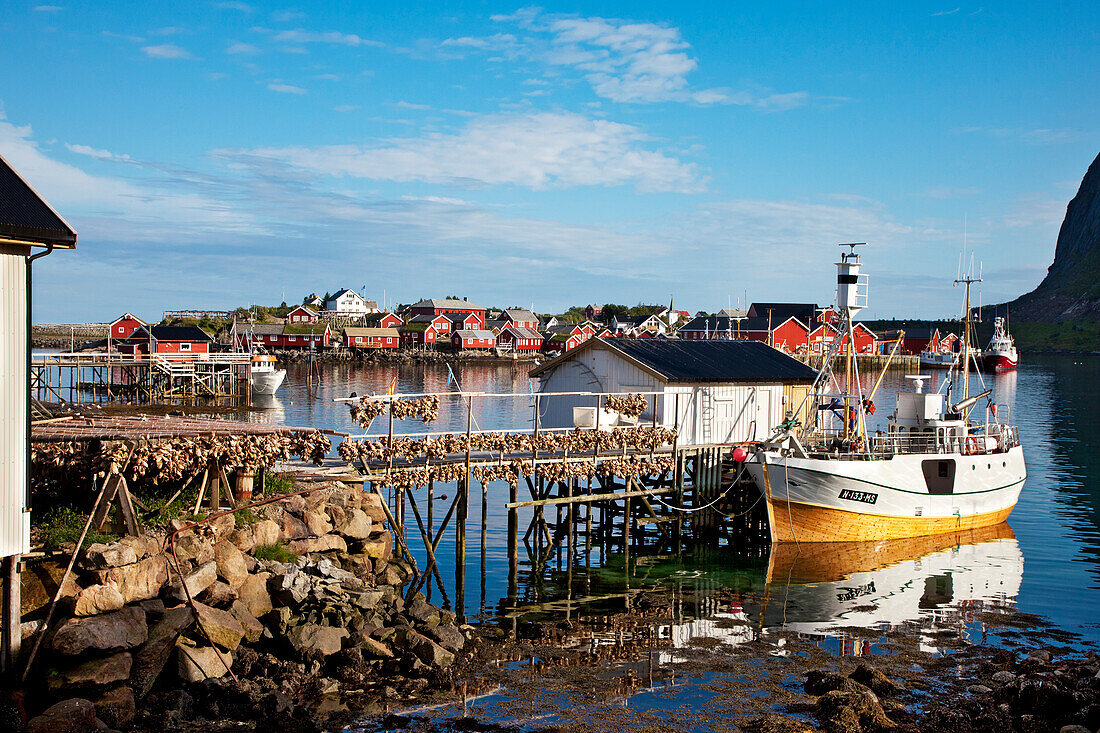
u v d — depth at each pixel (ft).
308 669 53.62
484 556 83.10
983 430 114.01
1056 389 309.22
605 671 59.16
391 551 76.48
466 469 80.79
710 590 81.10
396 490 81.51
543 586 81.87
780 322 405.39
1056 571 87.30
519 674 57.98
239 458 59.11
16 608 45.09
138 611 48.32
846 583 83.46
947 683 57.67
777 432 100.58
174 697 46.98
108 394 230.48
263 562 59.21
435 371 383.65
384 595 64.49
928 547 96.89
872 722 50.08
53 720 41.19
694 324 431.43
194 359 246.27
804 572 87.45
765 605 76.33
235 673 51.29
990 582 83.51
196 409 212.84
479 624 69.51
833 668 60.49
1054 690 52.29
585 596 78.84
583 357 113.70
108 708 44.06
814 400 107.65
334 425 187.73
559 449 88.02
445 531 102.37
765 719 51.21
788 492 93.09
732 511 103.14
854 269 100.01
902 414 105.40
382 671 55.42
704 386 105.60
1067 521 109.29
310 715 48.88
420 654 57.26
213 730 45.55
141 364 237.25
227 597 53.98
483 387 294.87
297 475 75.77
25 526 45.52
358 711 50.39
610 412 98.37
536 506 95.14
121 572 48.96
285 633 54.85
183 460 56.13
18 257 45.42
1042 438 181.37
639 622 71.00
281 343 447.01
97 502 50.72
